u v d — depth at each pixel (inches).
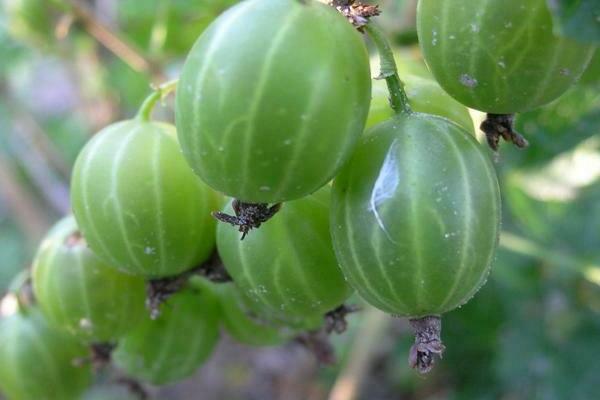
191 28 7.9
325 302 4.8
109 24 8.6
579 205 7.2
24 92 11.8
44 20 8.8
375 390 10.1
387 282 4.2
